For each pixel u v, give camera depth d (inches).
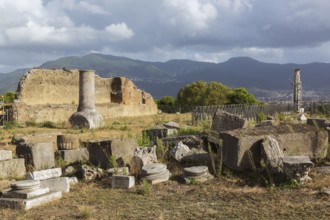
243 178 409.4
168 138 543.2
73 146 574.6
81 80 1143.6
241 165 419.2
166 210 323.3
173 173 445.7
